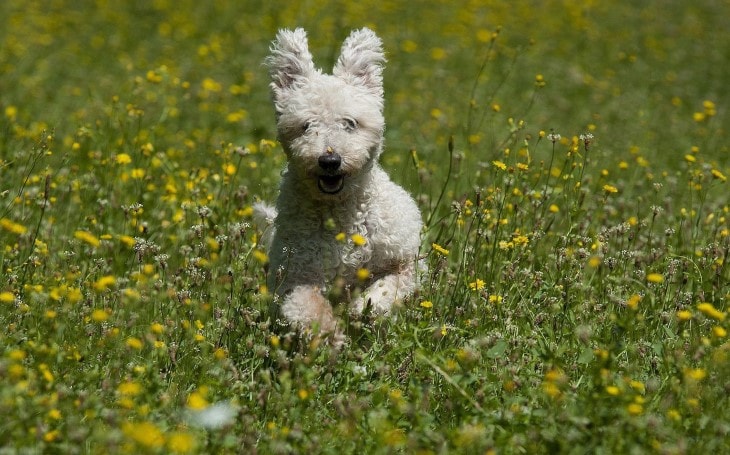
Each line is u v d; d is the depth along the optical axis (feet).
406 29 98.07
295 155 36.37
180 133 60.08
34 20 96.78
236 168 50.80
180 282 35.24
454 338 32.91
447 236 40.91
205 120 65.21
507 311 33.45
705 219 45.34
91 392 27.86
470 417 26.81
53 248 41.22
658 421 25.58
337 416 28.43
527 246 38.40
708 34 106.11
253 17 102.58
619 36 102.63
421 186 45.75
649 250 38.75
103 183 46.98
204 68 82.07
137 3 108.68
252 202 45.62
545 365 30.76
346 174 35.94
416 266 35.73
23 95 70.38
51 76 78.84
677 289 36.09
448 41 95.25
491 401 27.81
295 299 35.22
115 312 33.76
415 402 28.02
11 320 32.78
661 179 52.16
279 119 38.45
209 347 31.78
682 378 28.37
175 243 41.78
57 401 26.55
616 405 26.43
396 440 25.29
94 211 44.68
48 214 44.39
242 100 70.90
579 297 34.27
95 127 58.80
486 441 25.09
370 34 39.60
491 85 79.61
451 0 111.34
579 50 96.43
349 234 36.47
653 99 76.74
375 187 37.06
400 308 33.40
